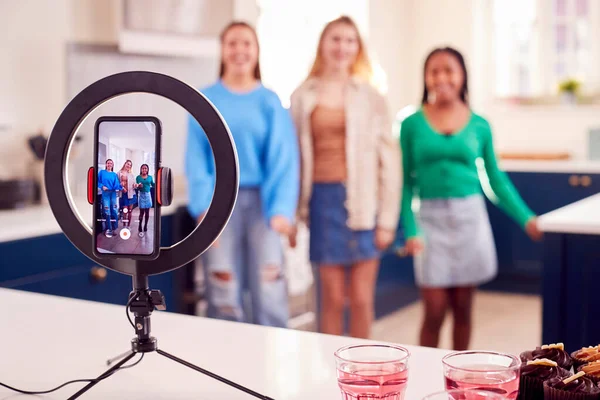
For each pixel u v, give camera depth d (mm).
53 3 3354
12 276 2549
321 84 2984
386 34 5547
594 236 2320
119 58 3652
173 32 3609
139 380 975
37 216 2865
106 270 2941
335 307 3102
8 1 3158
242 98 2840
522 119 5645
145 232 878
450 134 2982
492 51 5723
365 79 3051
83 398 912
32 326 1235
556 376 819
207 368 1015
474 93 5715
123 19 3443
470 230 3020
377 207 3123
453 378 748
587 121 5441
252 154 2832
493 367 784
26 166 3270
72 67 3451
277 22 4500
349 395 798
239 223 2881
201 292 3375
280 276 2936
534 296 5207
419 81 5809
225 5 3834
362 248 3047
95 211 890
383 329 4270
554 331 2400
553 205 5062
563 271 2377
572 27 5547
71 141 912
